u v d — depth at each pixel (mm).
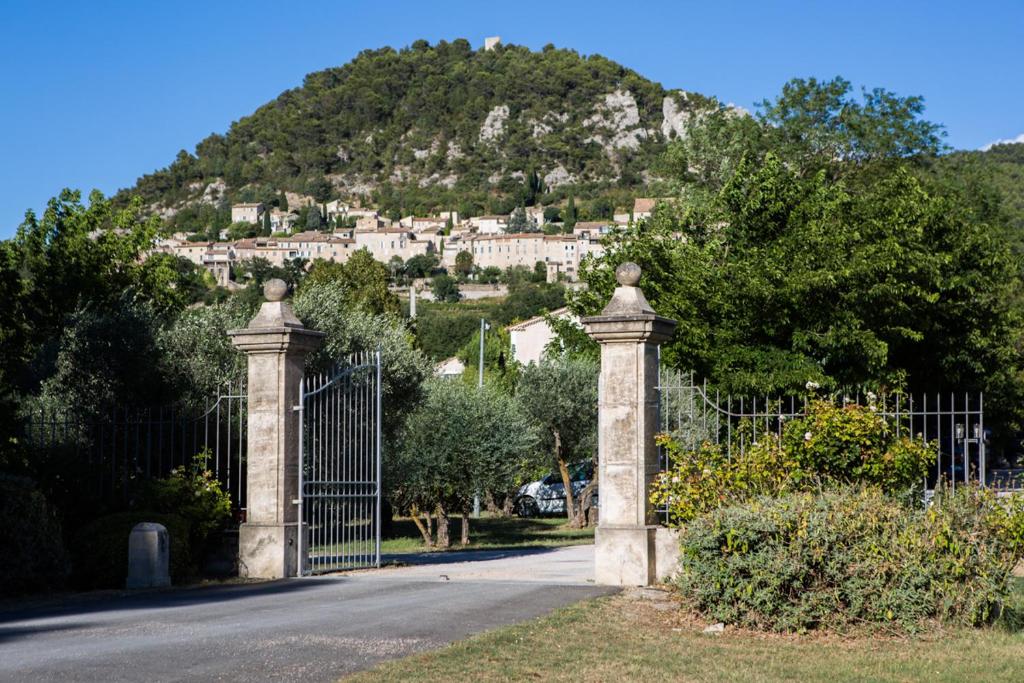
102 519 13711
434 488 25141
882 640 9594
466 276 192375
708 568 10172
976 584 10203
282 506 13594
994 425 30703
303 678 7527
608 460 12344
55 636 9164
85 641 8883
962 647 9297
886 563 9891
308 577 13594
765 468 12016
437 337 98250
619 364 12406
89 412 16047
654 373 12586
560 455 31906
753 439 12672
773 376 19500
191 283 34719
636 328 12297
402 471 25141
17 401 16766
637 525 12156
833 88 38969
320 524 15000
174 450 15953
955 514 10484
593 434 31453
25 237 30375
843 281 20469
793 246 21422
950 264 25188
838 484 11758
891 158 38188
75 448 14922
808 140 38625
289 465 13742
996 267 26719
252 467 13711
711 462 12266
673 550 12055
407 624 9562
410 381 25719
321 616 10039
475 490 25625
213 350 20688
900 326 22766
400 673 7734
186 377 19406
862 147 38375
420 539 27984
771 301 20125
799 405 19672
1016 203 48906
